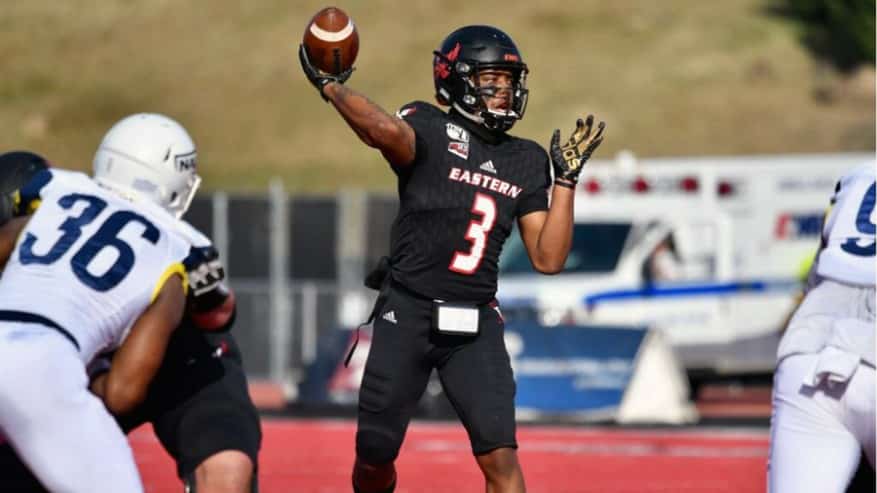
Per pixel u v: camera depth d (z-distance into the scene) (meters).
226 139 148.38
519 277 65.19
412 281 24.09
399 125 23.38
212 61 161.62
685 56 153.00
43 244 20.36
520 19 161.12
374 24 161.62
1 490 20.47
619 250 66.00
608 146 139.00
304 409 58.53
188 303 21.11
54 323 19.50
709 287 66.75
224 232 75.81
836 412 19.61
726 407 67.19
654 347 57.03
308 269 77.38
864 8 150.75
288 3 171.88
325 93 23.33
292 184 138.88
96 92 158.12
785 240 68.56
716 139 139.75
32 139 151.25
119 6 173.38
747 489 37.94
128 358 19.75
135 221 20.66
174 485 37.31
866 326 19.72
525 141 24.59
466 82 23.83
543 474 40.62
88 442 19.05
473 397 23.77
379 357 24.38
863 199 20.67
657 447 47.53
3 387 18.86
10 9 175.75
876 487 20.83
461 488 37.81
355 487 26.05
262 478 39.38
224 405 21.06
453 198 23.77
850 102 145.12
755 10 162.00
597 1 164.62
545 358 56.75
